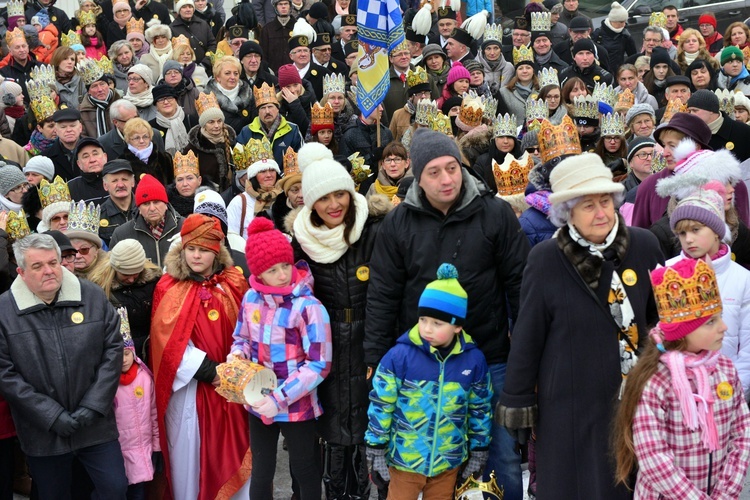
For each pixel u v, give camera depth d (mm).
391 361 4230
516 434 3965
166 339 5051
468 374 4211
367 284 4625
